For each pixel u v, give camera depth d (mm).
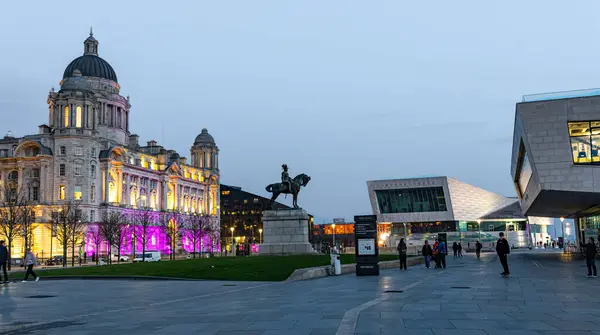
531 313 16031
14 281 36719
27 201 113000
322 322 14781
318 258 49031
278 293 24438
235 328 14102
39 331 14609
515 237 158625
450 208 149000
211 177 189000
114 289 28812
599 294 21719
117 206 136125
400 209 153375
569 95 47688
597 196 52750
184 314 17609
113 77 165375
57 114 133750
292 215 58938
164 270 41219
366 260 36281
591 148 47125
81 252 115188
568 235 152375
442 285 27000
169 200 165000
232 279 34000
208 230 156000
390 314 16062
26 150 131750
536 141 48156
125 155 144500
